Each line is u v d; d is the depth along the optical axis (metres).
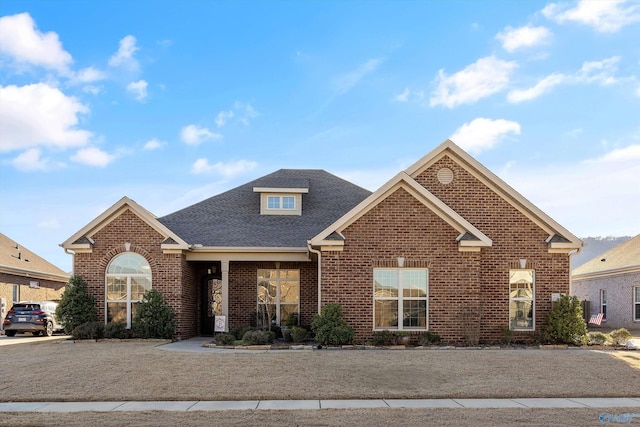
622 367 14.55
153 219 21.95
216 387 12.19
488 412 10.18
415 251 19.58
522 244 20.83
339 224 19.44
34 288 37.34
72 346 19.44
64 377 13.28
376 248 19.53
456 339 19.42
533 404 10.91
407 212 19.69
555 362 15.23
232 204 26.31
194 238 23.20
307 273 24.34
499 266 20.69
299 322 24.03
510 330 19.92
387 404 10.88
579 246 20.53
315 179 28.78
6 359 16.27
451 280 19.55
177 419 9.68
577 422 9.45
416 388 12.15
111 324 21.19
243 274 24.34
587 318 37.94
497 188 21.09
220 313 24.94
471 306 19.45
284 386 12.27
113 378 13.11
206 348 18.33
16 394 11.74
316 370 13.94
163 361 15.14
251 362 14.97
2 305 32.44
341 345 18.67
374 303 19.47
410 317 19.50
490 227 20.89
